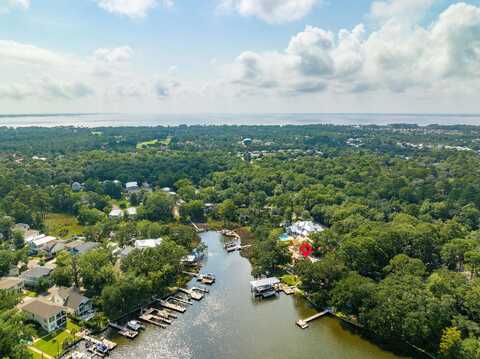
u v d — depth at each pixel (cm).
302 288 10825
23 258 11950
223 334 8875
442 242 12244
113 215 17200
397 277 9712
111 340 8494
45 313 8588
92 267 10394
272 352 8238
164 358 7925
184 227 14750
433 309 8144
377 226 13375
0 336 6744
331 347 8438
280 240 13862
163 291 10644
